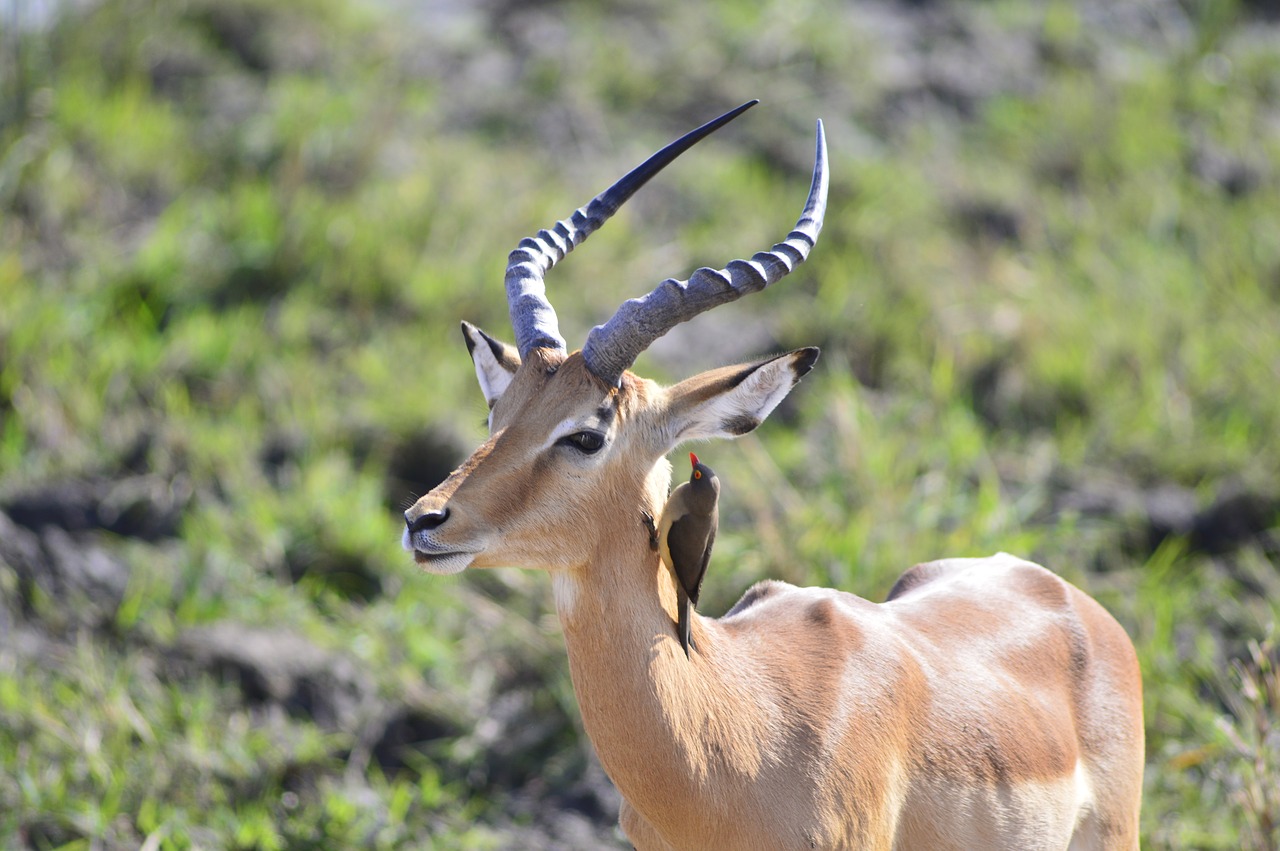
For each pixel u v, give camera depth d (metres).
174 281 28.03
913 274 30.69
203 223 29.53
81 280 27.55
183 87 34.84
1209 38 41.50
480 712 20.64
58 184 29.48
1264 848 16.11
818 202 13.07
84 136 31.16
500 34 40.47
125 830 17.69
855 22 42.50
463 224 30.75
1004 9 44.09
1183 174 35.88
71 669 19.91
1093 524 24.16
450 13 42.12
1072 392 27.70
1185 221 34.06
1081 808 14.26
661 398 12.55
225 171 32.06
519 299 12.97
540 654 21.03
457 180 32.25
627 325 12.09
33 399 24.47
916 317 29.19
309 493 23.44
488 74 38.22
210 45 36.22
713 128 13.38
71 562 21.80
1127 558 23.86
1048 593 14.93
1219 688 20.17
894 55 40.84
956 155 36.38
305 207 30.06
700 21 40.69
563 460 11.97
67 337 25.75
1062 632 14.59
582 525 12.10
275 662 20.72
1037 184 35.75
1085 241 32.81
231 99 34.59
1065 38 42.44
